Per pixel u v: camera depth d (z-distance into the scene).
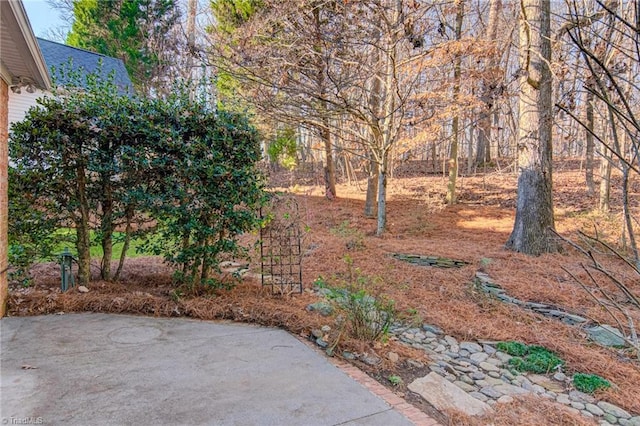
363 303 3.67
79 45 16.95
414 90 9.12
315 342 3.51
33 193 4.30
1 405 2.31
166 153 4.37
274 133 10.72
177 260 4.50
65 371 2.78
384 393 2.67
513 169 13.97
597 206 9.64
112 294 4.40
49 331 3.52
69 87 4.51
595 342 3.72
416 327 4.06
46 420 2.17
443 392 2.79
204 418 2.24
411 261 6.61
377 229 8.66
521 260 6.36
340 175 16.72
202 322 3.94
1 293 3.80
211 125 4.51
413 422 2.31
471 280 5.54
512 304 4.70
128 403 2.38
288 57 6.99
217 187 4.48
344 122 9.73
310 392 2.60
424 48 7.98
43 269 5.61
